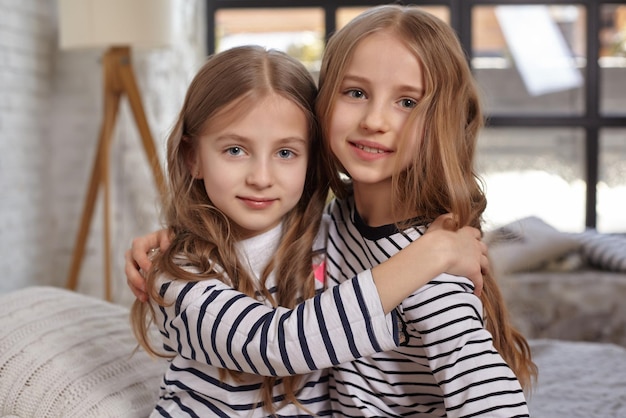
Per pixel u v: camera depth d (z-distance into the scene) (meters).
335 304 1.02
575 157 4.80
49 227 4.31
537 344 1.87
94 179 3.77
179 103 4.45
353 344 1.02
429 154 1.11
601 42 4.77
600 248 3.60
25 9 3.97
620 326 3.33
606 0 4.73
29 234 4.05
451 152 1.11
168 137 1.24
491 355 1.01
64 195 4.34
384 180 1.15
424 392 1.15
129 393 1.33
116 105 3.67
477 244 1.12
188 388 1.19
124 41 3.54
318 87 1.21
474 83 1.19
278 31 4.82
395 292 1.02
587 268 3.60
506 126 4.80
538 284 3.38
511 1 4.75
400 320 1.09
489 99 4.81
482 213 1.23
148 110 4.25
